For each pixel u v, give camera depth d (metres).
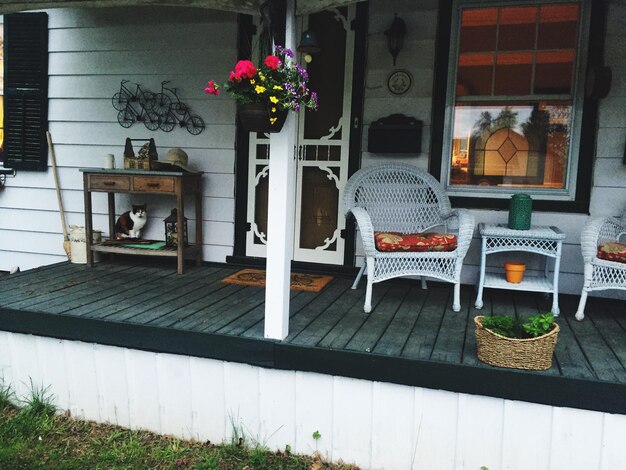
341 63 4.16
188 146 4.58
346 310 3.34
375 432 2.61
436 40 3.91
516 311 3.41
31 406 3.16
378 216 3.99
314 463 2.69
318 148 4.28
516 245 3.45
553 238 3.31
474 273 3.99
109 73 4.68
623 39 3.55
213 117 4.49
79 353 3.09
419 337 2.84
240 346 2.75
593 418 2.32
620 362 2.53
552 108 3.78
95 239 4.60
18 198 5.04
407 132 3.96
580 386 2.31
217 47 4.41
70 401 3.15
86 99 4.77
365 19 4.04
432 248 3.32
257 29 4.33
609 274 3.16
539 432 2.39
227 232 4.58
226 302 3.46
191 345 2.84
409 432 2.56
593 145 3.68
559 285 3.83
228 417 2.85
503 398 2.41
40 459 2.70
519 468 2.44
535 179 3.86
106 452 2.77
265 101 2.55
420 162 4.02
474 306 3.50
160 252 4.30
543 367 2.40
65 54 4.77
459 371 2.44
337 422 2.66
